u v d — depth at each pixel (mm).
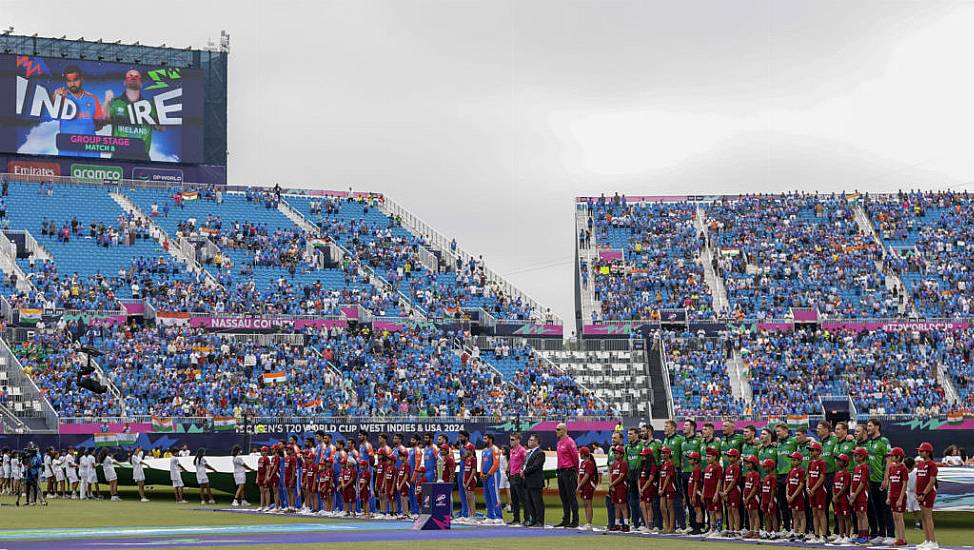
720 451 30312
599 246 96500
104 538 28047
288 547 25047
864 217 98812
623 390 80688
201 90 94188
